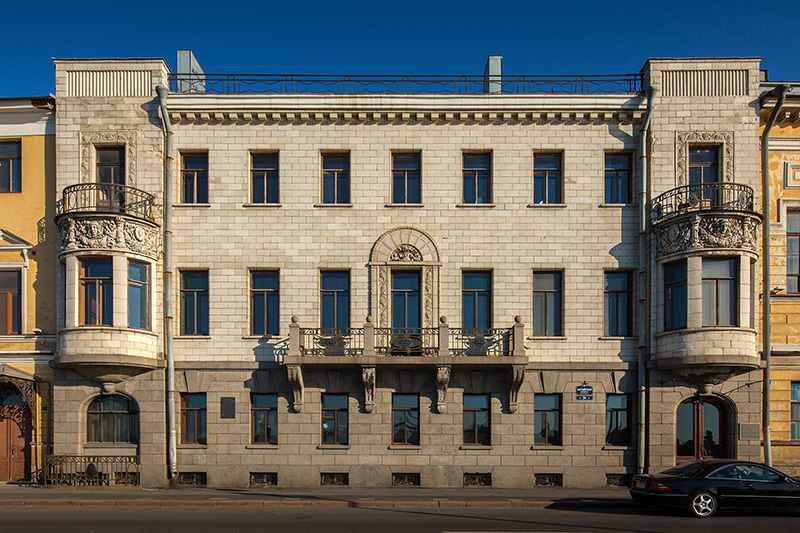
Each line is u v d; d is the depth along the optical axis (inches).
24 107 770.8
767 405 728.3
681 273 726.5
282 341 751.7
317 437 740.0
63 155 761.6
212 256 762.8
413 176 786.8
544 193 784.9
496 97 769.6
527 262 764.0
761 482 556.7
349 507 615.5
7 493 673.0
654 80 766.5
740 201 728.3
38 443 743.7
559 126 778.2
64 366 715.4
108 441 748.6
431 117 775.1
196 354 751.1
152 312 743.1
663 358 722.2
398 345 724.0
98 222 712.4
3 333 762.8
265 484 738.2
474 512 585.6
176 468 730.8
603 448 739.4
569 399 746.2
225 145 775.1
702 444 745.0
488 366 729.0
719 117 761.6
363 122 780.6
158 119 768.3
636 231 764.6
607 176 784.9
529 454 738.2
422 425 739.4
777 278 760.3
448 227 767.7
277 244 765.9
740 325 698.2
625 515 569.0
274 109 770.2
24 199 771.4
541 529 503.8
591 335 754.8
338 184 786.8
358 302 759.7
